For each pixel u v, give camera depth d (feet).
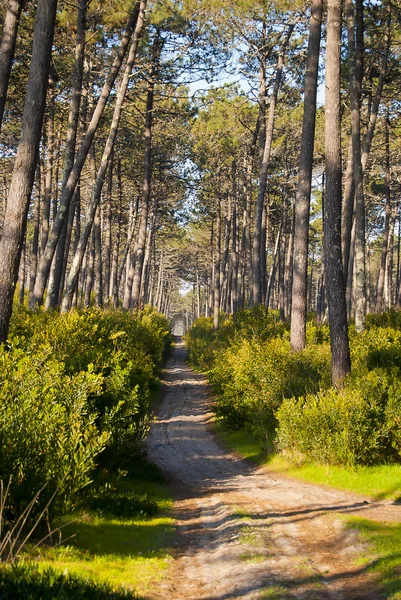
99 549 22.04
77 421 24.70
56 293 77.41
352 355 52.49
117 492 31.89
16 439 21.66
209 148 132.05
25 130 34.83
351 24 68.54
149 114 102.99
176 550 24.12
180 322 609.42
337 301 45.32
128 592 16.19
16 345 34.99
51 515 21.98
